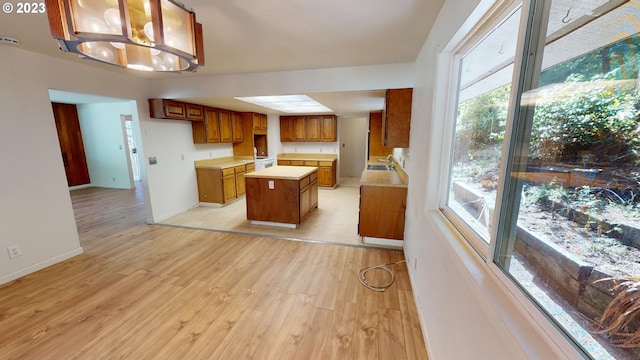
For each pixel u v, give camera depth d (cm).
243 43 230
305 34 210
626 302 48
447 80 172
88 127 637
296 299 214
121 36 109
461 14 124
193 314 195
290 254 295
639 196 45
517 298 79
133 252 298
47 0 100
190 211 464
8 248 238
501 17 106
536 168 76
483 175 121
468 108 146
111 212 456
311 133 670
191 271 257
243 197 565
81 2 103
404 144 297
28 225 251
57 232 273
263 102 432
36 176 257
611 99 51
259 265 269
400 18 180
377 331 179
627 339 48
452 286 123
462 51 158
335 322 188
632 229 47
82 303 207
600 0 54
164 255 291
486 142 119
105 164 649
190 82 370
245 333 177
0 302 207
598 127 54
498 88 109
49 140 267
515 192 86
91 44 134
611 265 51
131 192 607
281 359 157
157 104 381
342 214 444
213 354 160
